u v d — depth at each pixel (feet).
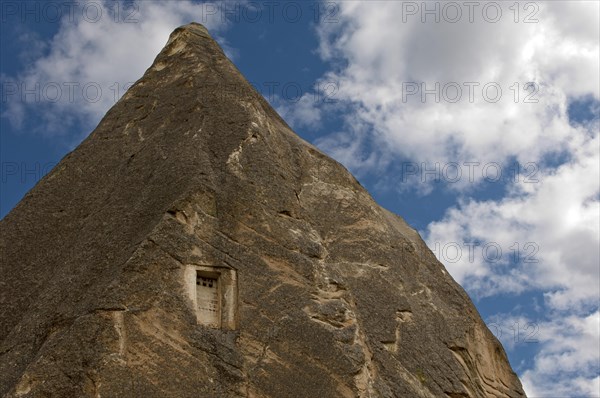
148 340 89.40
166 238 94.02
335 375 94.84
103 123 117.60
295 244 100.27
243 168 103.04
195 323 91.86
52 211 109.81
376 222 117.50
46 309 95.71
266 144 106.93
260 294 96.43
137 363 88.28
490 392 118.42
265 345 94.38
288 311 96.53
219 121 107.76
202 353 90.89
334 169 118.62
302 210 104.27
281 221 101.14
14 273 105.19
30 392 85.87
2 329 100.78
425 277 119.24
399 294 112.78
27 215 110.22
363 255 113.60
